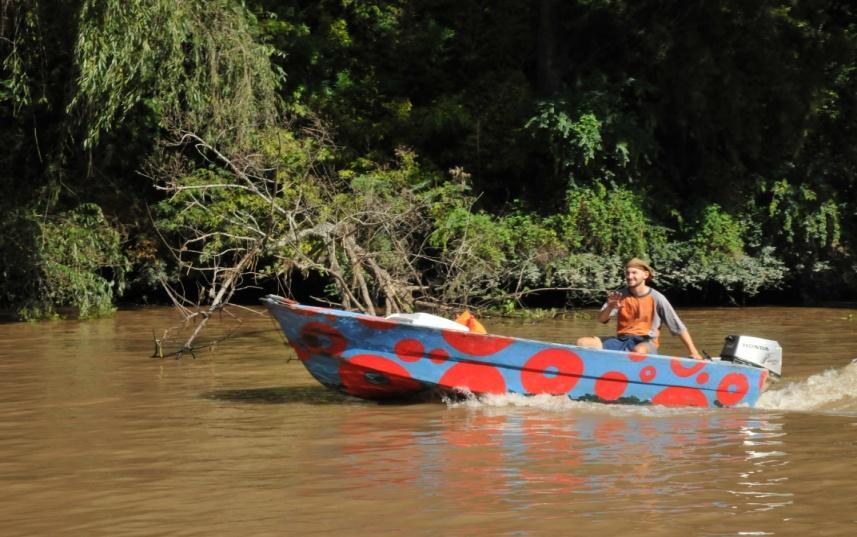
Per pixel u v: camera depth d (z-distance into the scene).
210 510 7.19
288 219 16.61
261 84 21.30
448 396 11.34
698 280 24.64
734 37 24.97
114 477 8.12
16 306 21.23
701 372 11.36
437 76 27.56
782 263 25.55
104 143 23.86
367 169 24.92
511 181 26.56
